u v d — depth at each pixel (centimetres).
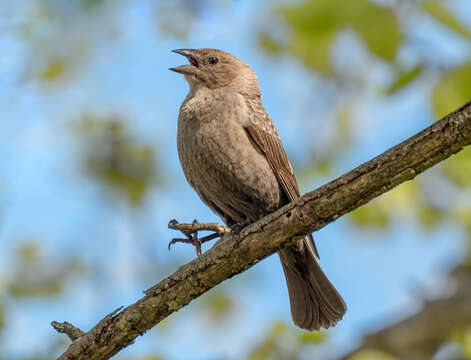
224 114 948
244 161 942
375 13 879
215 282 679
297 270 943
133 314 680
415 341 1152
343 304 928
